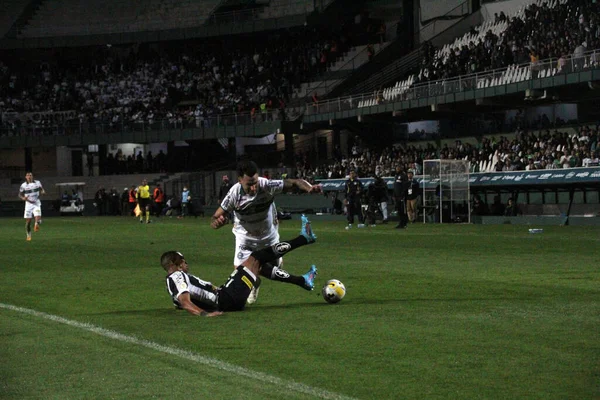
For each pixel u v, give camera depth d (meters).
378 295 11.90
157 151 70.50
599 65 37.59
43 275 15.66
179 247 23.09
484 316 9.77
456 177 36.69
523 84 41.03
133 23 69.50
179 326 9.33
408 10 59.59
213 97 63.84
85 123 62.50
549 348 7.78
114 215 59.94
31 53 72.56
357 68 59.06
